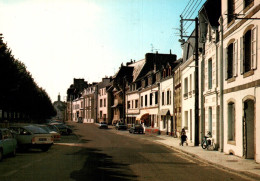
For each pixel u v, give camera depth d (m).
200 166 14.85
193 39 31.78
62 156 17.95
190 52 33.19
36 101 51.34
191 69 31.17
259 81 15.20
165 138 37.75
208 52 24.72
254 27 15.85
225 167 14.12
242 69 17.58
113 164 14.66
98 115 97.31
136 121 62.84
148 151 22.16
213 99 23.16
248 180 11.20
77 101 126.31
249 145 17.33
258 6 15.34
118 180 10.40
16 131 20.12
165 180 10.69
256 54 15.59
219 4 24.84
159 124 47.62
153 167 13.98
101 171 12.34
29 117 59.09
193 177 11.51
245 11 17.19
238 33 18.22
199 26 27.59
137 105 63.31
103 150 22.17
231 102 19.53
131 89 68.06
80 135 42.59
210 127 24.77
